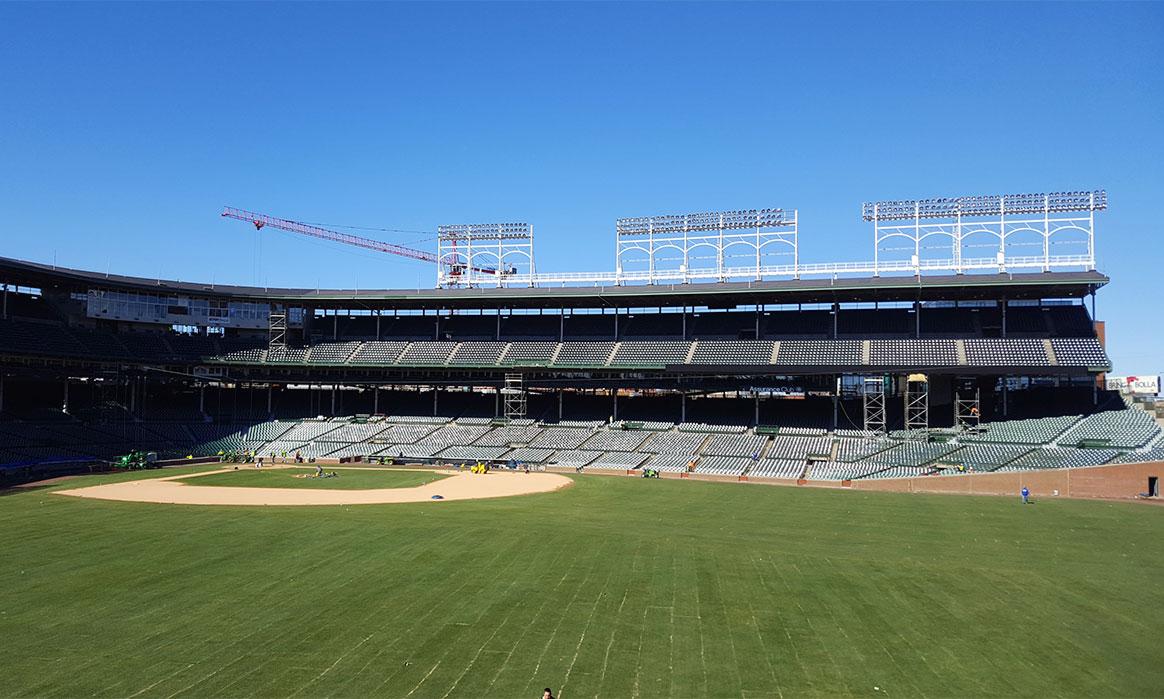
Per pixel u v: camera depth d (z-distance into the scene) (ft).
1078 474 243.19
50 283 350.02
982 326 341.82
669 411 362.33
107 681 85.20
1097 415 289.74
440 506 205.87
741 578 127.95
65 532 163.53
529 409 380.78
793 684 86.17
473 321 411.54
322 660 91.35
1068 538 165.78
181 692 82.48
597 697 82.38
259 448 354.13
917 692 84.38
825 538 163.73
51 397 362.12
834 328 357.20
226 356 386.11
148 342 373.81
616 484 265.13
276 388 416.46
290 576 126.93
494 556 141.38
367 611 108.99
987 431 300.20
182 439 358.43
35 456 298.35
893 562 140.56
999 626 105.50
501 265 398.21
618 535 162.40
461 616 106.93
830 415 339.57
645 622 105.40
